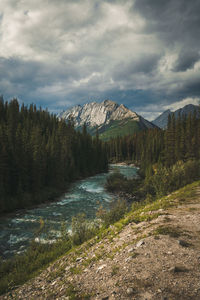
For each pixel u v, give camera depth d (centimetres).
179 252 613
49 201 3912
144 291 445
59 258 1116
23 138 5081
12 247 1853
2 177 3603
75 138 9038
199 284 435
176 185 2531
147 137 12288
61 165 5934
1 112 9338
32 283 837
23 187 3966
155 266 553
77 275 700
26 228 2397
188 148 6066
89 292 521
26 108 11300
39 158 4341
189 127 6844
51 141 6612
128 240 854
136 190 4478
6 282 928
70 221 2644
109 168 10844
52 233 2086
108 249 855
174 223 923
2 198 3241
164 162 6606
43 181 4734
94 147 9981
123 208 1627
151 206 1541
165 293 423
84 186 5678
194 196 1608
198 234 751
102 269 651
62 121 9331
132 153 14888
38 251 1384
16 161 3966
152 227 927
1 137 4216
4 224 2552
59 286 672
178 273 494
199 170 2961
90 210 3250
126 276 534
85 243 1177
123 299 433
